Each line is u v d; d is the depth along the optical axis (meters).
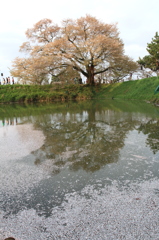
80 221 1.93
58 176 2.89
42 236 1.77
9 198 2.38
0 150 4.19
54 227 1.87
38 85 27.75
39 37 27.48
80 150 4.01
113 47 23.00
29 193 2.47
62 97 25.05
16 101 23.94
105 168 3.10
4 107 17.06
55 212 2.08
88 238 1.72
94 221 1.92
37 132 5.90
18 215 2.07
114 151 3.90
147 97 16.47
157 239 1.68
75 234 1.77
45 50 24.70
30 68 25.81
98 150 3.98
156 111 9.67
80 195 2.37
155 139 4.70
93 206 2.15
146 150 3.91
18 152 4.02
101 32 25.16
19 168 3.21
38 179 2.82
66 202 2.24
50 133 5.69
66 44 24.12
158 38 20.09
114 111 10.62
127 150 3.94
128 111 10.20
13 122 8.12
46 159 3.57
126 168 3.08
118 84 26.48
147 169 3.02
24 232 1.83
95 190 2.46
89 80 28.80
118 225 1.85
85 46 24.12
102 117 8.56
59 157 3.64
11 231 1.85
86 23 24.97
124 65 26.17
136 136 5.04
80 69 27.47
